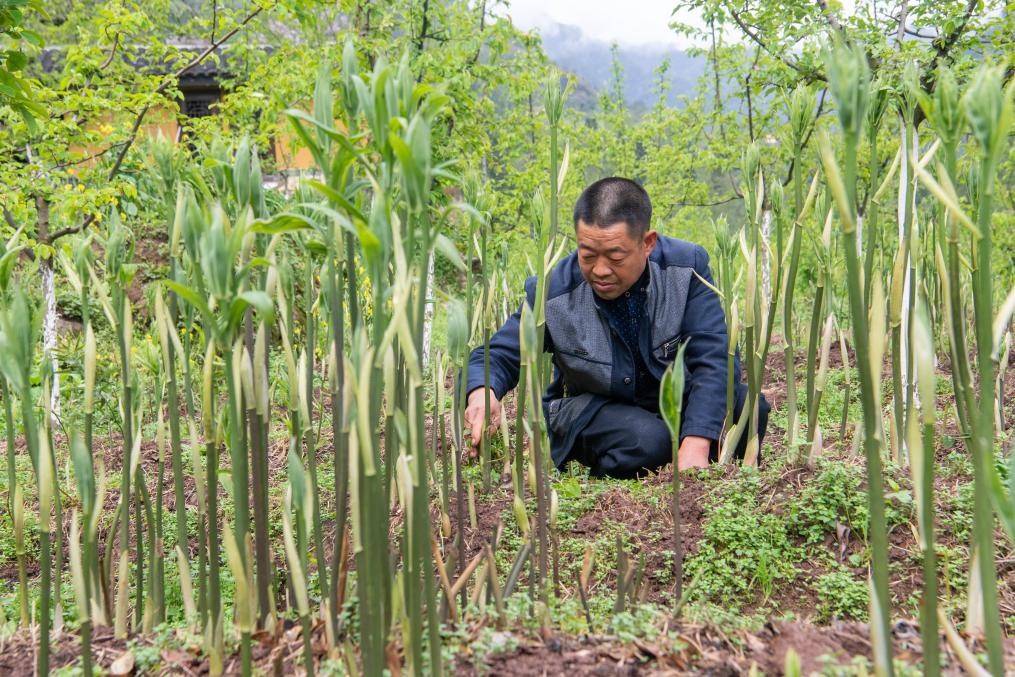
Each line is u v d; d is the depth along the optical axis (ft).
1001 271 24.53
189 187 5.58
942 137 4.06
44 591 4.99
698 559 8.21
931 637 3.70
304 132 4.62
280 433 13.96
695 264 11.23
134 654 5.47
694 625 5.59
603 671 4.96
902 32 21.13
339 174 4.53
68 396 16.12
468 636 5.34
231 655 5.47
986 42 19.24
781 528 8.45
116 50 17.54
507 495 9.84
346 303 9.82
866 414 3.70
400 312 4.03
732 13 24.38
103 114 17.88
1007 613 6.78
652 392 11.61
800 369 19.40
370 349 3.96
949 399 13.17
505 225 28.78
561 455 11.90
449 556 5.90
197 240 4.96
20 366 4.85
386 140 4.02
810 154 24.94
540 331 7.06
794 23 22.40
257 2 18.42
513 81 25.12
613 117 38.86
